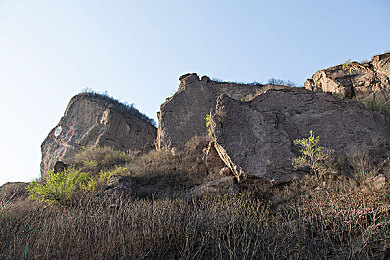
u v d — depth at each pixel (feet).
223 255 19.24
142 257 18.90
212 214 23.47
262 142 31.58
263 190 28.37
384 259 16.33
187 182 33.99
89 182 33.86
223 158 33.50
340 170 28.66
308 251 18.24
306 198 24.68
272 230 20.81
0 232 22.77
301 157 30.25
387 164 27.35
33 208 30.30
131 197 30.19
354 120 33.81
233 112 34.12
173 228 22.47
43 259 18.98
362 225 19.13
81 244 20.76
